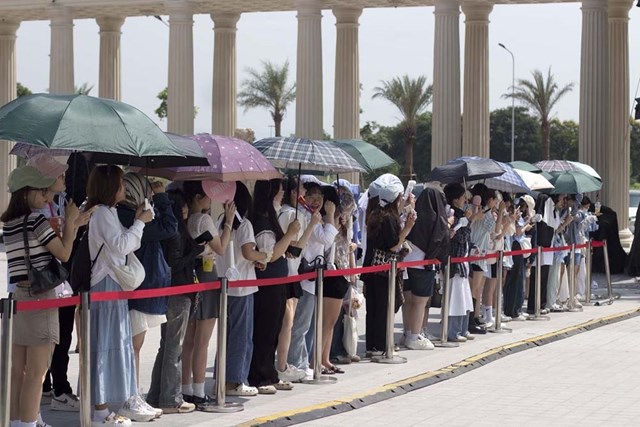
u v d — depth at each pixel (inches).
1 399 416.5
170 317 515.5
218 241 528.7
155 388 530.0
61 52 1892.2
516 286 914.1
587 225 1072.8
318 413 520.7
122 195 482.3
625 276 1427.2
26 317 445.4
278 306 578.9
